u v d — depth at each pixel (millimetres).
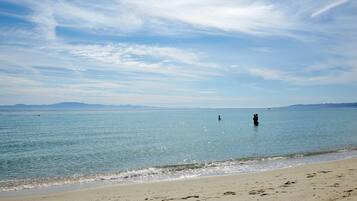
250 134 50656
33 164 25125
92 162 25938
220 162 24062
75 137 48938
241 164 22812
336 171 16328
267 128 63906
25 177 19719
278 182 13805
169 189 13992
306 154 27344
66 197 13195
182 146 36531
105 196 13023
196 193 12453
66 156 29609
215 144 37844
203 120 111438
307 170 17719
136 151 32812
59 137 48906
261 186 13055
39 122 95188
